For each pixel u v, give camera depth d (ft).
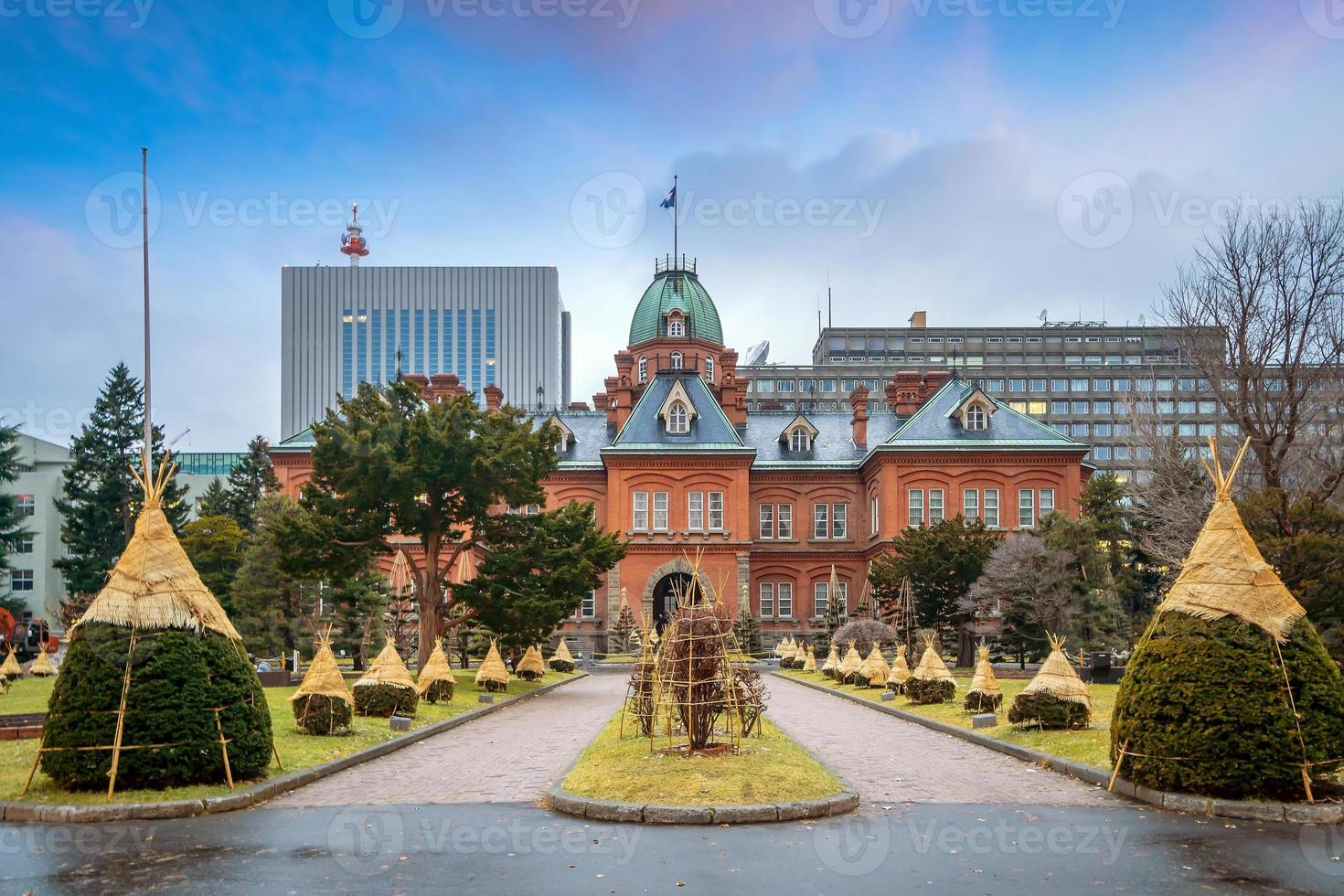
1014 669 153.28
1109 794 50.44
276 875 35.32
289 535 122.62
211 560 213.46
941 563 158.92
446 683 96.12
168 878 35.01
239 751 49.32
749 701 63.62
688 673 57.11
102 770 46.29
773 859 37.55
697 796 45.55
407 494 123.54
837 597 206.90
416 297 620.08
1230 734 45.62
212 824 43.47
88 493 257.96
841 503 244.42
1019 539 153.28
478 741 72.49
